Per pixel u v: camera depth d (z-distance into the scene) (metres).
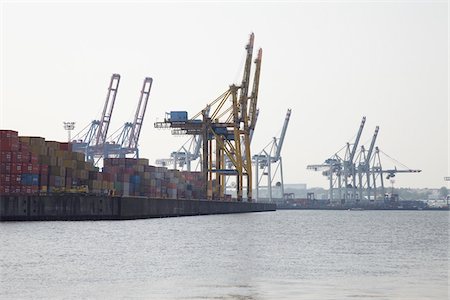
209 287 68.88
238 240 142.62
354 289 67.88
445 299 61.94
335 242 140.62
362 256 105.75
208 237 151.88
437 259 101.44
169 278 75.75
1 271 81.12
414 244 135.88
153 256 102.56
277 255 106.06
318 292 65.81
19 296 62.62
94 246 120.50
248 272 81.75
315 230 198.50
